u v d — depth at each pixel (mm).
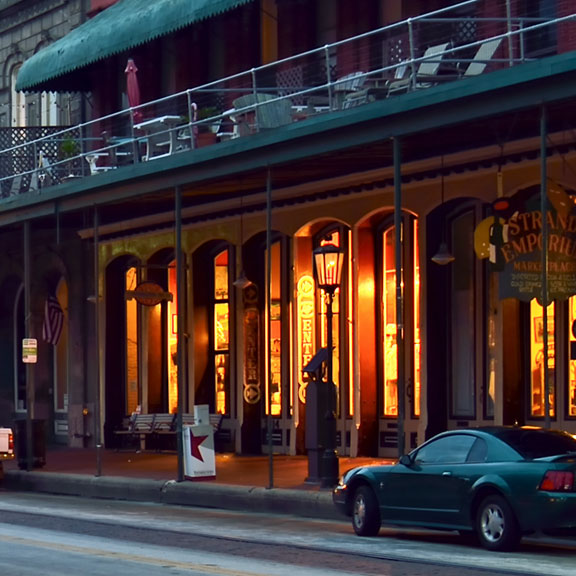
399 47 31578
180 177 30594
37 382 47625
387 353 34094
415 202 32312
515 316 30484
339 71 33969
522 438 20141
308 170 32125
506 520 19391
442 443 21062
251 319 38250
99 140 41812
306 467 32719
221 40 39156
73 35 41625
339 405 34969
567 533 18828
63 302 47438
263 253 38312
